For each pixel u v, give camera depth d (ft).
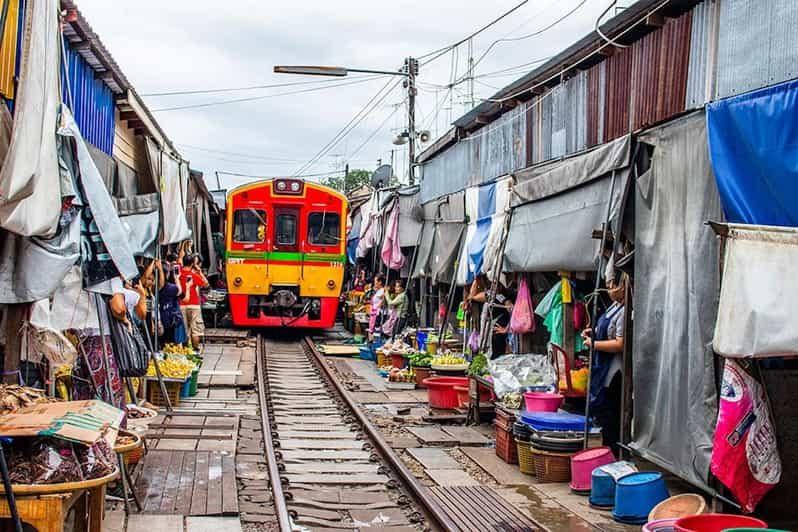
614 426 29.81
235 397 45.91
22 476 16.56
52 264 19.80
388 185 91.35
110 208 22.57
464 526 23.45
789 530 22.11
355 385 51.08
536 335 40.27
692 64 26.61
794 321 19.07
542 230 35.06
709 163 23.09
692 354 23.15
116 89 34.22
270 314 73.36
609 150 28.63
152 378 40.93
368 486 29.17
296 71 61.67
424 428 38.01
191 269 57.26
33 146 17.10
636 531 22.93
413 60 75.61
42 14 17.53
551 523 23.67
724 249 20.12
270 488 27.66
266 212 72.28
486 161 48.98
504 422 31.63
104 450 18.29
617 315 28.81
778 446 22.56
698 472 22.71
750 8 23.47
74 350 21.88
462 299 55.62
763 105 21.11
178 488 25.99
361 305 76.89
